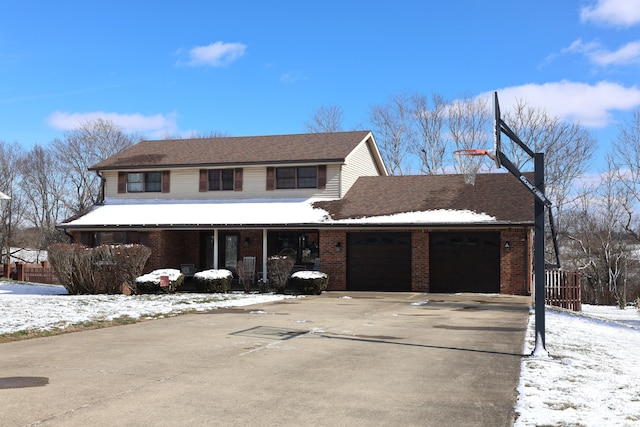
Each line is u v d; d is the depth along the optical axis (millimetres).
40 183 54625
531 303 19156
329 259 24391
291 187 26750
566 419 5977
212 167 27453
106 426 5605
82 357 9164
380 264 24016
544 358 9445
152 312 15430
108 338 11180
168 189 28078
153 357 9188
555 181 40875
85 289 22500
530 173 26891
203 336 11477
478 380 7812
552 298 23359
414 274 23422
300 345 10477
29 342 10656
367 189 27000
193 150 29703
